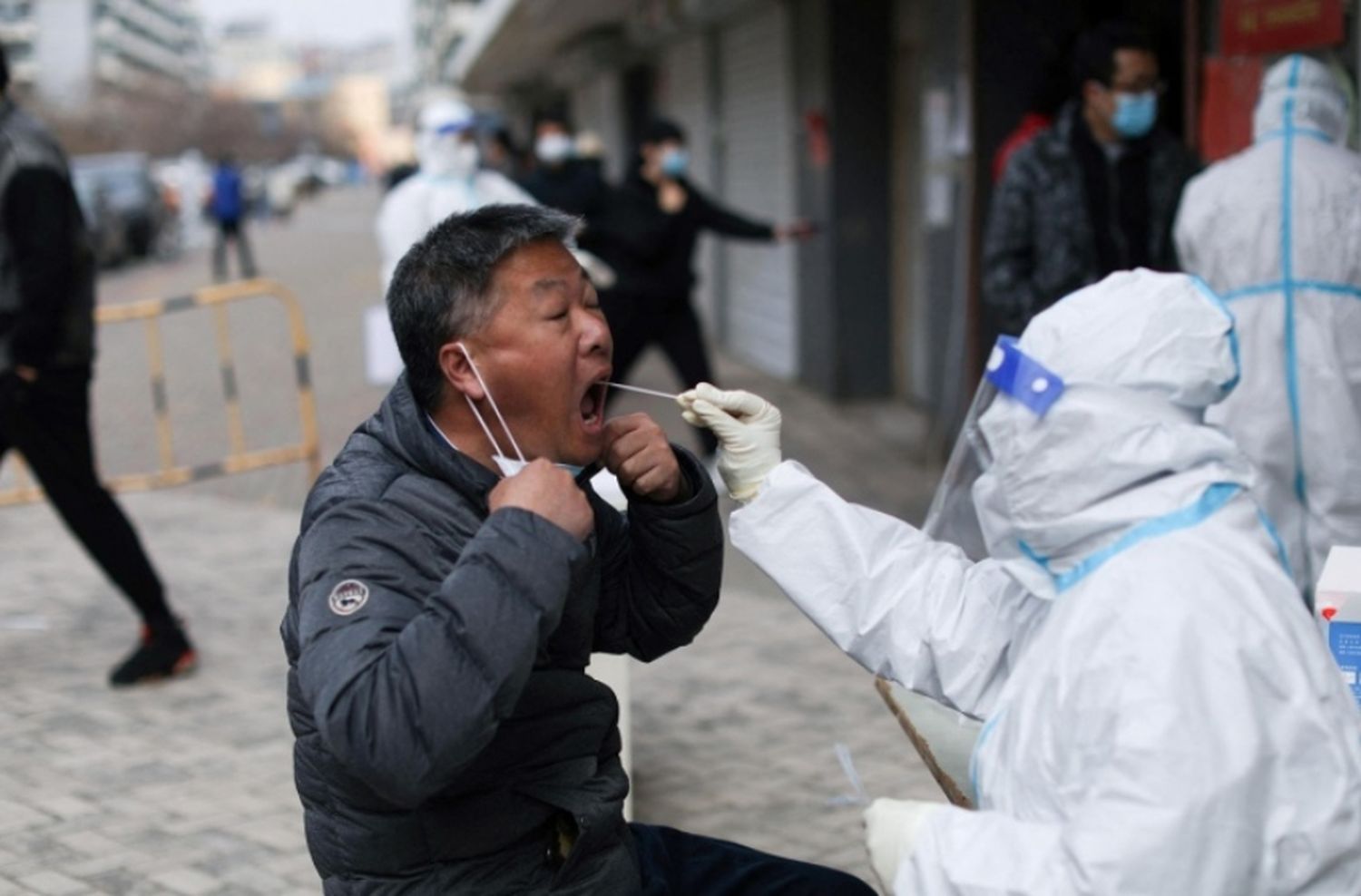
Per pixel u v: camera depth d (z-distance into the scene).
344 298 20.38
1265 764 1.77
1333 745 1.80
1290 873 1.78
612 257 8.12
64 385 5.12
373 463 2.22
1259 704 1.80
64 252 4.99
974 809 2.26
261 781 4.56
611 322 8.14
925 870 1.86
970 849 1.85
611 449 2.34
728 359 13.70
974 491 2.24
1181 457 1.91
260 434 10.51
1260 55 5.44
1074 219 5.09
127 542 5.33
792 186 11.45
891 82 10.27
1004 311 5.23
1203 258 4.25
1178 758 1.75
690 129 15.62
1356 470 4.07
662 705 5.11
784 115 11.59
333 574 2.09
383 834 2.16
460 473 2.16
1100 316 1.94
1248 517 1.95
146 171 30.72
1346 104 4.55
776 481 2.45
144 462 9.80
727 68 13.71
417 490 2.16
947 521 2.49
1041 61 7.18
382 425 2.25
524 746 2.21
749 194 13.09
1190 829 1.73
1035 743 1.90
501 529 1.97
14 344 4.98
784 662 5.50
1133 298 1.95
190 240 38.53
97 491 5.31
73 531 5.32
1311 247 4.06
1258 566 1.89
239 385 12.73
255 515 8.09
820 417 10.16
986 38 7.21
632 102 20.12
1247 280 4.12
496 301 2.13
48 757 4.77
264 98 151.50
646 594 2.48
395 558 2.11
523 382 2.14
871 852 1.94
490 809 2.19
